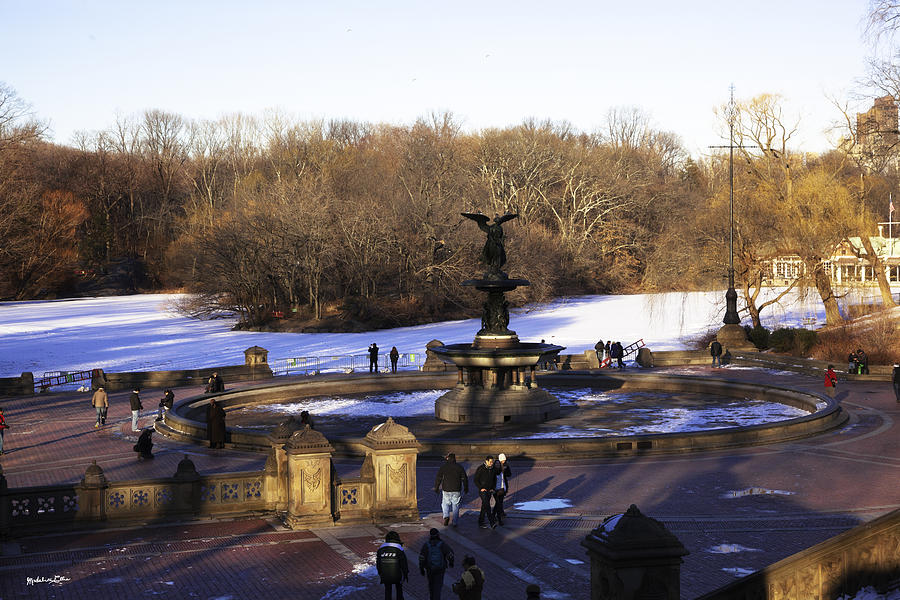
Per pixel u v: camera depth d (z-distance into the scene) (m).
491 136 125.06
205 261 91.88
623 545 9.48
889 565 11.17
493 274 33.88
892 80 46.97
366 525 18.22
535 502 20.27
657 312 83.81
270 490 19.34
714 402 37.34
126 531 17.73
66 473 24.73
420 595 13.78
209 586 14.20
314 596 13.72
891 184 62.00
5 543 16.88
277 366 56.56
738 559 15.34
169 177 157.38
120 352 64.81
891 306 57.12
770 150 62.69
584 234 114.12
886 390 39.66
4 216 96.19
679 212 111.31
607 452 25.73
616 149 140.75
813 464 23.98
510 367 32.84
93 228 142.62
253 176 129.00
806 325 62.38
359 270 89.69
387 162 127.19
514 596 13.59
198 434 29.52
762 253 59.22
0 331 77.19
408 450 18.70
